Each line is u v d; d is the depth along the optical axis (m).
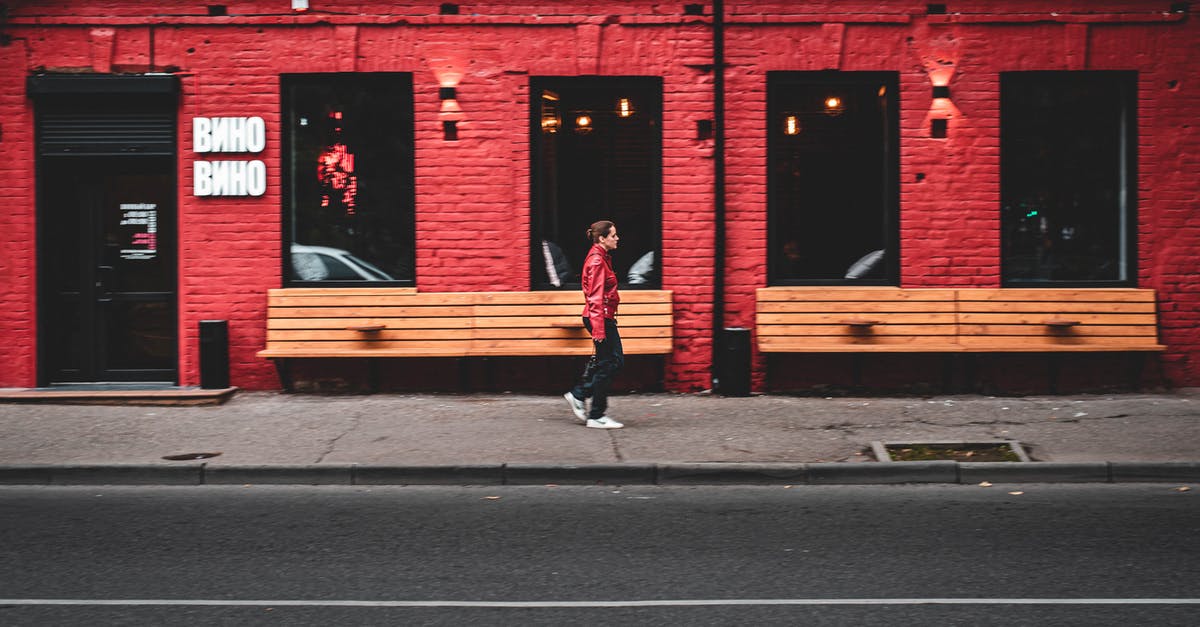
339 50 12.27
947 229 12.32
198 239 12.32
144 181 12.59
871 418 10.74
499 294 12.27
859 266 12.57
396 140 12.55
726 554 6.62
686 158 12.33
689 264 12.37
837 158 12.52
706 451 9.38
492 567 6.33
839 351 12.02
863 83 12.44
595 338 10.14
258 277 12.36
